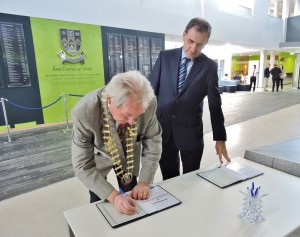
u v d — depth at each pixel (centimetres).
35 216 191
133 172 126
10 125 445
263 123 503
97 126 96
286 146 156
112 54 562
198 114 151
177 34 716
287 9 1221
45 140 388
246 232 81
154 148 115
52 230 174
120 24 587
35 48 450
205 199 102
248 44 1027
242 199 101
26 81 448
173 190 110
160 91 153
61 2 489
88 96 96
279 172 126
